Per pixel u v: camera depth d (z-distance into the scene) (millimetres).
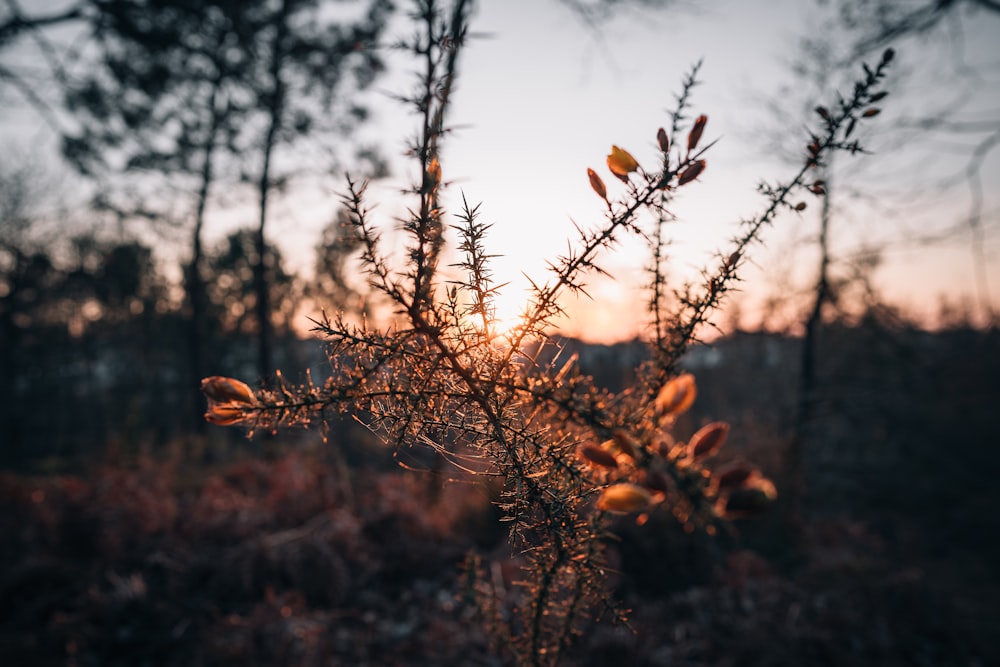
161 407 19203
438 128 798
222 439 9773
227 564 4086
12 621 3670
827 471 9375
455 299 841
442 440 906
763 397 10602
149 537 4703
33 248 13836
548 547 995
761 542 5562
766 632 3848
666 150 816
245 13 7160
